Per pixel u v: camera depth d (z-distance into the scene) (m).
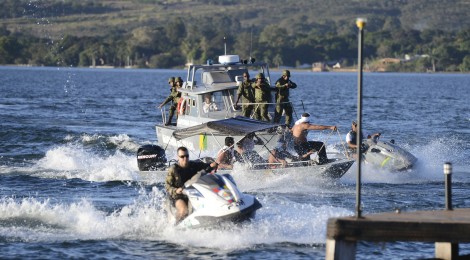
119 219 54.88
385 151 74.44
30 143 99.31
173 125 96.00
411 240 40.53
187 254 47.44
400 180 73.88
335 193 66.69
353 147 74.44
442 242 41.84
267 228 51.38
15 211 56.81
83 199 61.84
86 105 183.25
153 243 49.72
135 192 66.38
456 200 64.12
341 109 180.38
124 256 47.03
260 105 86.06
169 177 51.53
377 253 48.66
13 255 46.88
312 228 52.31
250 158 69.00
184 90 91.06
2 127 115.81
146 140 106.00
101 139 103.69
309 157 70.44
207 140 81.75
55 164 80.94
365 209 59.66
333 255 40.41
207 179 50.78
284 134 71.44
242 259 46.41
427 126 134.62
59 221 54.59
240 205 49.81
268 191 67.25
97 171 75.50
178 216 51.12
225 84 90.12
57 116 145.75
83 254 47.34
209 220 49.66
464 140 109.94
